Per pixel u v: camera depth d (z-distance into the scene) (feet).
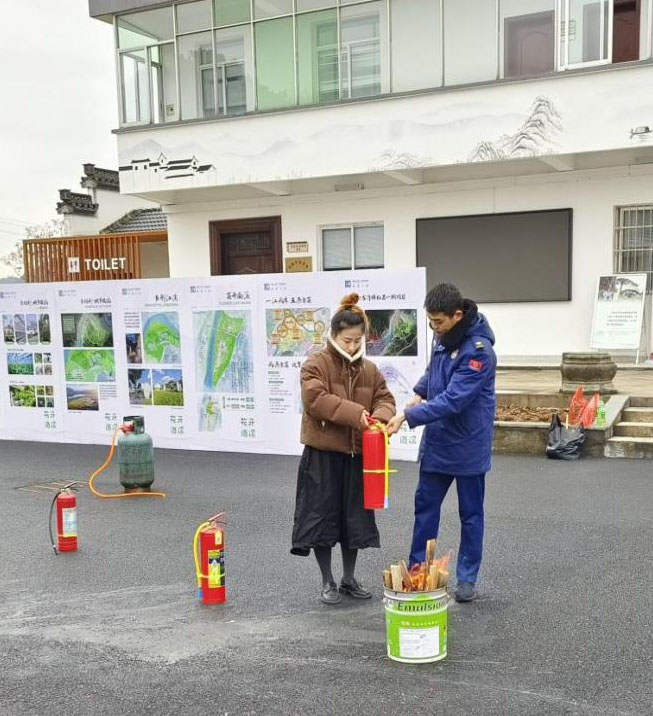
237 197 51.34
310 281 27.71
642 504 21.49
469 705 11.23
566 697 11.36
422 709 11.17
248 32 47.85
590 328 42.78
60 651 13.57
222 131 47.47
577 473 25.26
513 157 40.68
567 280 43.11
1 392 34.58
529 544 18.37
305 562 17.83
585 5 39.01
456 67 42.70
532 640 13.29
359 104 43.86
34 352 33.55
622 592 15.30
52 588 16.67
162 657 13.20
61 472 28.84
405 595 12.44
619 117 38.22
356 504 14.84
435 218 45.98
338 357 14.98
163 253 70.79
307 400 14.57
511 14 41.14
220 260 52.85
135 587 16.62
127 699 11.80
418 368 26.25
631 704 11.12
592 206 42.11
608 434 27.89
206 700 11.69
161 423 31.22
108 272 58.18
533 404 31.73
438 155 42.37
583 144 39.04
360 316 14.93
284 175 46.16
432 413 14.10
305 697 11.65
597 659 12.52
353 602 15.42
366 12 44.68
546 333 43.88
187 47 49.55
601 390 31.07
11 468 29.66
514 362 42.88
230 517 21.83
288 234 50.16
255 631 14.15
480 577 16.33
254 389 29.40
